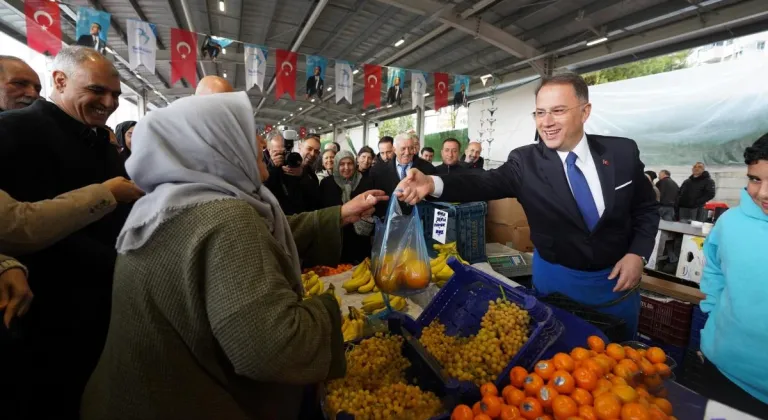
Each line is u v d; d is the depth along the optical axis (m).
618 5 5.16
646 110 6.33
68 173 1.29
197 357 0.65
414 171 1.33
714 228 1.40
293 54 4.93
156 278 0.63
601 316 1.18
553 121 1.33
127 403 0.66
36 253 1.15
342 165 3.51
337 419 0.84
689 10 4.78
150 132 0.68
